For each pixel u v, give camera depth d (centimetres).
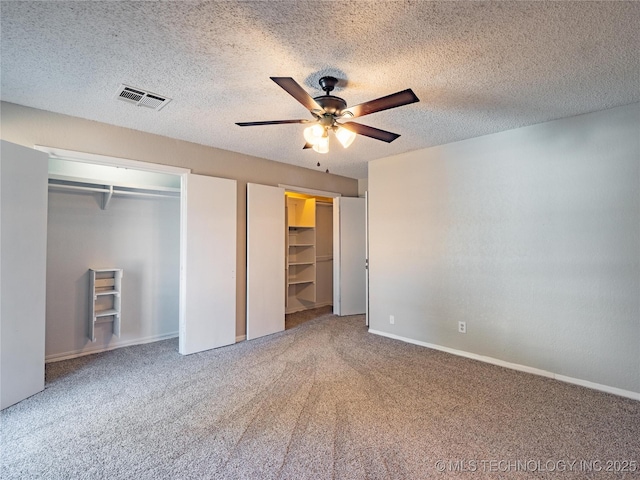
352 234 565
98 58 202
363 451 197
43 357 276
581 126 289
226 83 234
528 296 318
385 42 185
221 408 247
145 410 244
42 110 279
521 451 197
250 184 421
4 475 176
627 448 200
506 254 332
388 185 436
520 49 191
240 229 418
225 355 362
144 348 387
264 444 203
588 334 285
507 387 284
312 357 357
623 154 269
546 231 307
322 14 162
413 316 409
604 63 205
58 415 236
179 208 444
